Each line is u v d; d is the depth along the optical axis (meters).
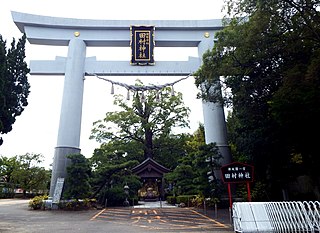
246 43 13.45
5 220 14.53
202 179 19.36
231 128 23.64
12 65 14.48
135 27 23.03
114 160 24.47
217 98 17.92
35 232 10.59
